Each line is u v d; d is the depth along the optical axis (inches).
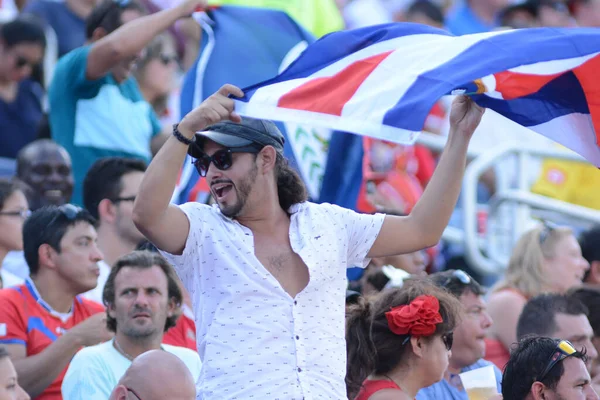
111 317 669.3
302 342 474.9
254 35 922.1
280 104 500.1
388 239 521.3
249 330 471.5
